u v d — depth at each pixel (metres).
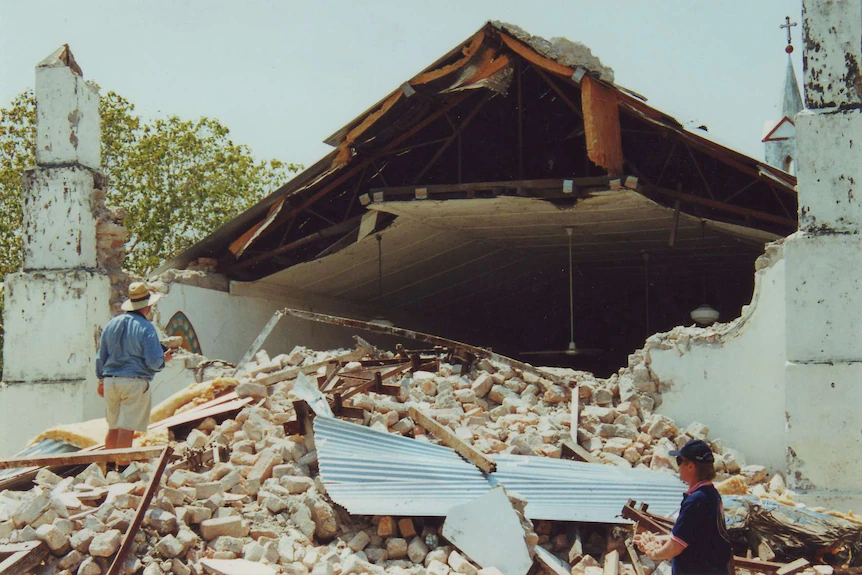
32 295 13.47
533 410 10.98
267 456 8.52
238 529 7.38
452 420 10.23
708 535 6.00
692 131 14.02
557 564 7.82
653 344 11.80
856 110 10.52
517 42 13.51
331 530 7.71
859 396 10.19
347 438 8.53
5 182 25.67
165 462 7.42
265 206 15.88
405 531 7.84
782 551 8.05
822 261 10.43
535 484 8.77
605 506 8.77
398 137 15.25
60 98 13.74
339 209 17.25
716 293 22.66
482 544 7.64
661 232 16.83
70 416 13.10
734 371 11.26
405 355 12.25
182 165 28.62
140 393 8.71
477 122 15.79
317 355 12.77
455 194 14.59
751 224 15.52
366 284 19.38
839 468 10.17
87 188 13.87
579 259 20.02
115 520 6.78
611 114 13.77
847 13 10.62
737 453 10.91
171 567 6.73
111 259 14.30
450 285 20.67
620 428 10.80
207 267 17.05
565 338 24.47
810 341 10.40
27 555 6.32
